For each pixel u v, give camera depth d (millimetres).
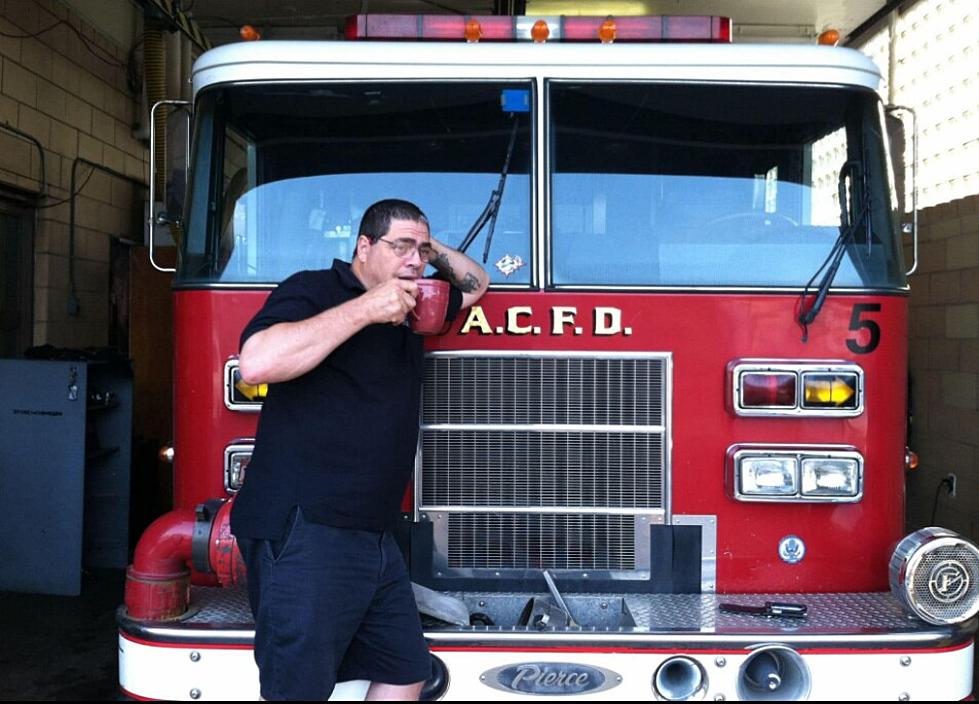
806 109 3549
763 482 3328
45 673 4414
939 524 6957
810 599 3311
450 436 3367
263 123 3527
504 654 2928
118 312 8398
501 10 7293
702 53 3514
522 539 3385
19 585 5621
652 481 3385
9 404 5586
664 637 2914
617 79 3514
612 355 3369
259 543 2678
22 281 6930
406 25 3633
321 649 2605
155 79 7715
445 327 3359
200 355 3418
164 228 3844
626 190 3498
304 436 2664
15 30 6523
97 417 6203
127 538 6242
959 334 6672
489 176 3496
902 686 2945
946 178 6941
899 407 3467
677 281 3436
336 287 2816
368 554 2699
